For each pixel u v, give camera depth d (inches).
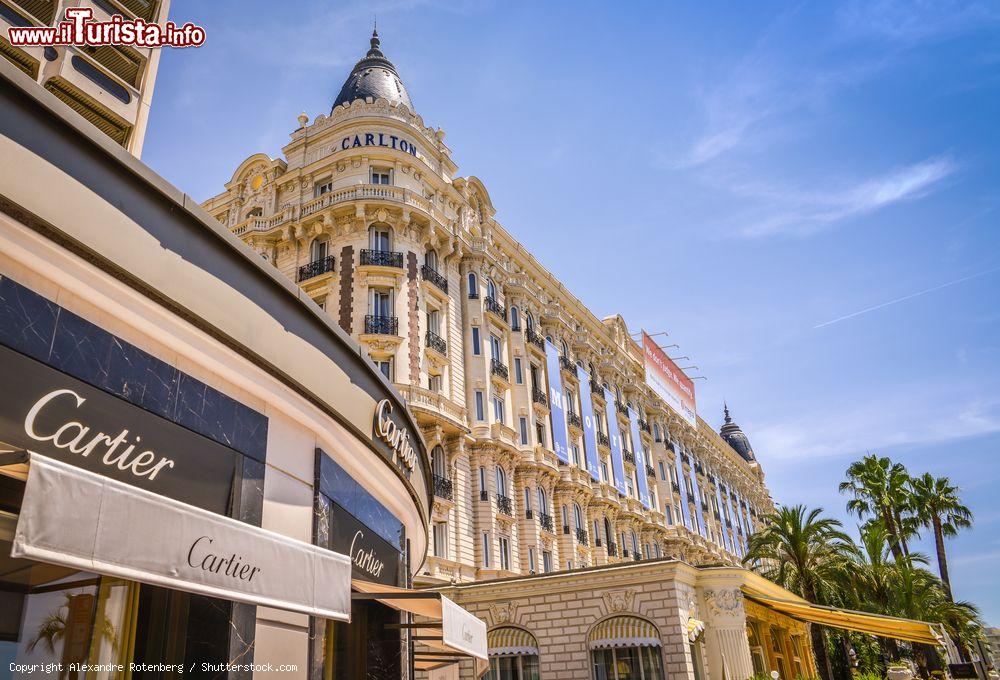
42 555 171.3
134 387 259.3
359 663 440.1
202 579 213.6
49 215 220.8
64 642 237.6
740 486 3400.6
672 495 2301.9
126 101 545.0
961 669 1147.3
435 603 397.4
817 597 1449.3
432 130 1542.8
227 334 292.7
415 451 507.8
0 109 211.3
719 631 938.7
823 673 1667.1
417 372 1243.8
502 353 1566.2
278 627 304.0
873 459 2119.8
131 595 259.0
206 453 288.2
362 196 1328.7
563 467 1627.7
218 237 293.6
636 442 2129.7
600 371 2060.8
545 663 901.8
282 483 332.5
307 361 347.3
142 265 254.5
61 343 233.8
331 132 1464.1
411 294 1298.0
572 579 922.7
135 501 198.1
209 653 267.9
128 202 253.3
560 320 1838.1
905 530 2016.5
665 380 2561.5
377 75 1589.6
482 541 1270.9
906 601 1627.7
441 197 1503.4
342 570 274.4
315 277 1315.2
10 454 186.2
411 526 549.0
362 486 426.0
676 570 879.7
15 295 221.9
